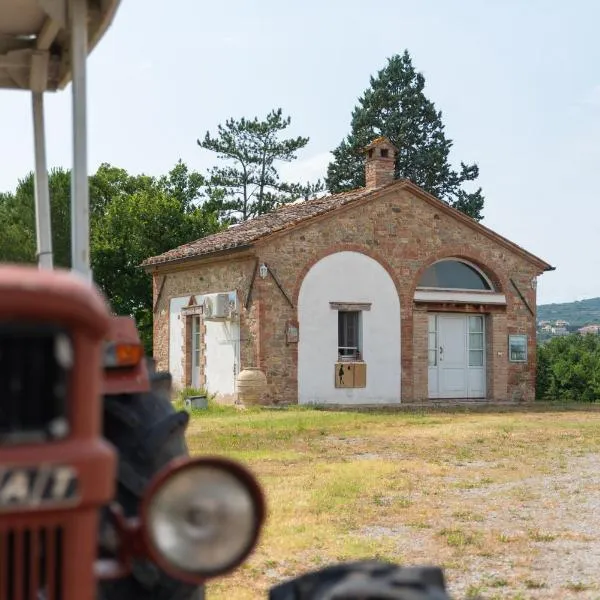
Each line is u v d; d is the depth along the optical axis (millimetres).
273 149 50500
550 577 6207
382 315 22828
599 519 8133
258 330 21109
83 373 2293
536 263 25078
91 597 2322
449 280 24219
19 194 21344
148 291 33469
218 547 2574
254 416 18125
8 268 2365
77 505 2270
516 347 24734
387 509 8508
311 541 7137
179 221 34219
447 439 14219
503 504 8836
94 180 39500
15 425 2240
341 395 22125
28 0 4055
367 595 2656
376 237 22797
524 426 16312
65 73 4789
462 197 49500
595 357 26078
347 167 50188
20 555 2254
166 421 3656
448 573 6285
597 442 13930
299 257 21672
